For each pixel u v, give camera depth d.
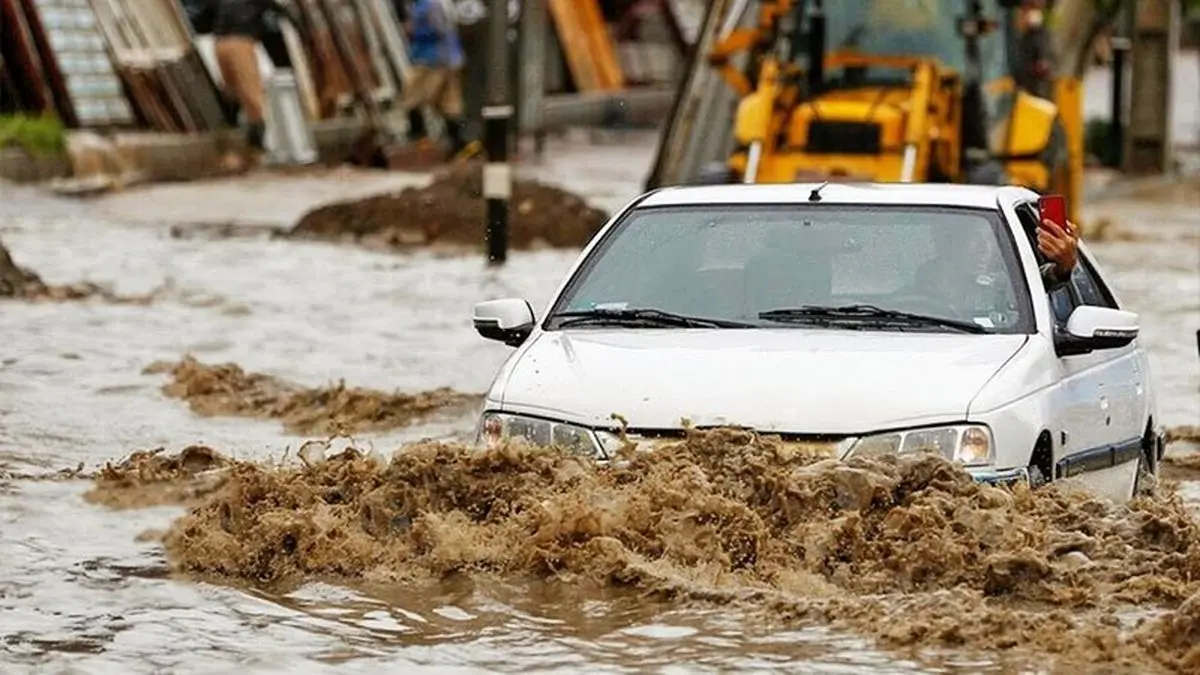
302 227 70.56
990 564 24.78
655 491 26.27
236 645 23.69
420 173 99.81
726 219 30.69
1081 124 73.25
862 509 25.97
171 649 23.55
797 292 29.55
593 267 30.52
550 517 26.09
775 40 67.12
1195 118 150.38
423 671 22.61
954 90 65.62
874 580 25.12
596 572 25.58
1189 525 26.45
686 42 152.50
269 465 31.48
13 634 24.14
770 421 26.80
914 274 29.66
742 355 27.78
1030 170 66.38
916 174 62.72
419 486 27.50
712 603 24.69
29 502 31.14
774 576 25.38
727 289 29.77
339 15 109.50
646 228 30.83
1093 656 22.59
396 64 115.12
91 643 23.81
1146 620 23.62
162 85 94.69
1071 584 24.69
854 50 65.31
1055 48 97.00
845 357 27.69
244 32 100.50
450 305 55.19
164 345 47.28
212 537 27.55
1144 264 68.38
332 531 26.88
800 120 63.84
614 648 23.25
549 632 23.89
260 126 98.50
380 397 40.44
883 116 63.16
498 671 22.58
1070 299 31.25
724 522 25.95
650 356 27.98
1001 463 26.66
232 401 40.47
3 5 86.88
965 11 65.56
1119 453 30.45
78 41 91.88
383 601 25.31
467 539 26.45
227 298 55.12
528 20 113.19
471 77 103.81
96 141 86.50
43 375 42.84
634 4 148.62
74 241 67.38
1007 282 29.44
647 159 110.19
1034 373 27.81
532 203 71.31
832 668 22.38
